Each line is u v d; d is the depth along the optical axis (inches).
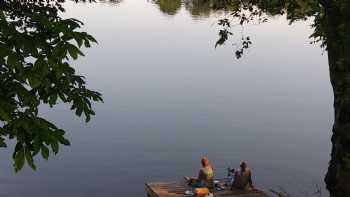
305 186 752.3
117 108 1220.5
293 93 1519.4
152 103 1298.0
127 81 1581.0
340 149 370.0
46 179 746.2
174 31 2883.9
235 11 522.9
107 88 1456.7
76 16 3115.2
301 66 2031.3
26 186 717.3
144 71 1770.4
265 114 1234.6
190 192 577.3
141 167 817.5
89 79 1572.3
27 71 196.2
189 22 3253.0
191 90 1494.8
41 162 807.7
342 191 369.1
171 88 1509.6
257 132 1062.4
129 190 724.0
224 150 926.4
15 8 327.9
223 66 1953.7
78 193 705.0
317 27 525.7
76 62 1849.2
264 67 1974.7
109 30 2758.4
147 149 909.8
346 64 358.9
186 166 833.5
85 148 899.4
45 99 231.5
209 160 868.6
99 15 3321.9
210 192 585.0
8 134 197.5
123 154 876.0
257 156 898.7
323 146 977.5
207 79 1684.3
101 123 1077.1
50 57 200.8
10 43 196.7
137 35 2657.5
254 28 3144.7
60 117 1104.8
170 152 898.7
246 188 593.9
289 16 529.7
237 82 1658.5
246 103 1350.9
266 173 810.8
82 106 243.9
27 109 201.0
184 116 1173.7
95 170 792.9
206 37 2704.2
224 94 1457.9
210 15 3486.7
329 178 401.1
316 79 1771.7
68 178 754.8
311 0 497.7
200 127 1079.6
